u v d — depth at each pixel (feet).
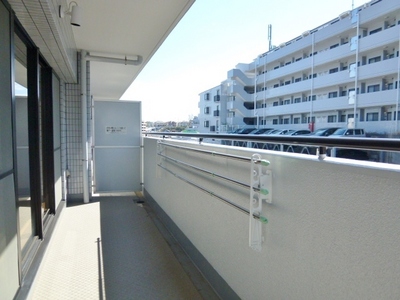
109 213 13.58
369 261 2.72
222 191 6.16
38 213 8.85
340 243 3.07
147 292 6.81
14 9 6.03
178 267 8.11
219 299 6.44
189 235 8.64
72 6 8.93
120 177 18.12
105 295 6.68
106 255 8.89
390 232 2.51
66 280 7.33
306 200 3.60
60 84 13.91
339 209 3.08
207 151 6.53
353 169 2.89
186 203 8.92
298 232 3.76
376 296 2.65
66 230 11.14
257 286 4.83
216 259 6.62
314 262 3.47
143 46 14.53
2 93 4.98
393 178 2.48
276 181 4.23
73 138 15.67
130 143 18.17
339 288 3.09
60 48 9.07
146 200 16.21
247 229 5.17
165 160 11.59
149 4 9.80
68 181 15.72
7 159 5.17
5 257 4.96
